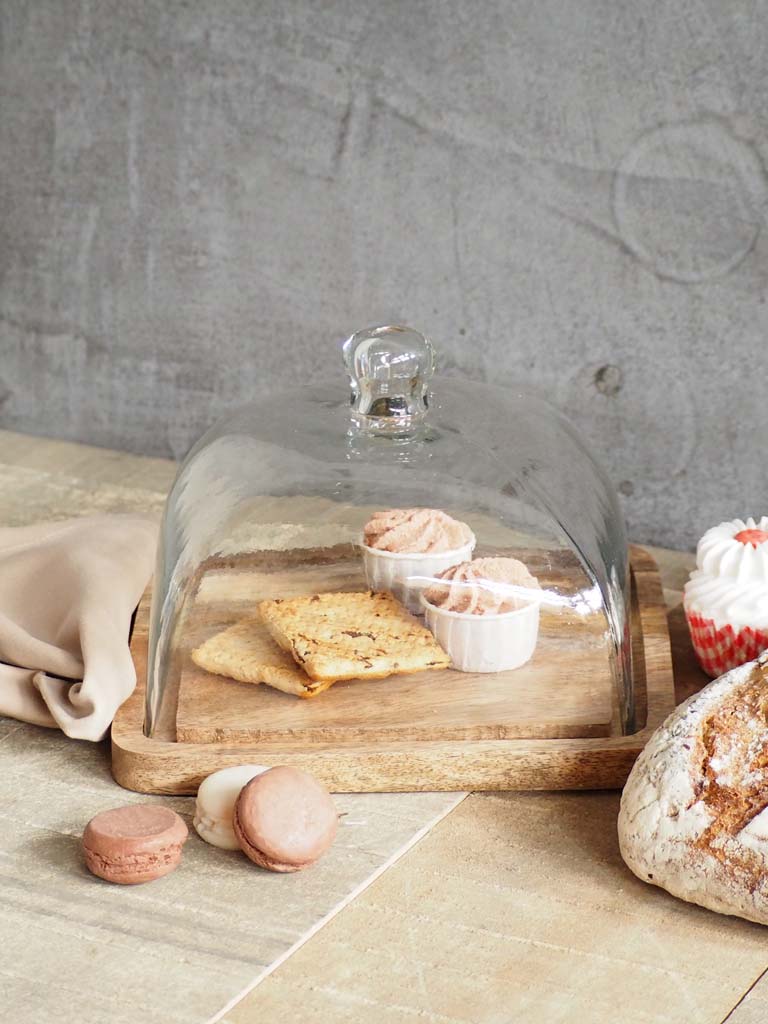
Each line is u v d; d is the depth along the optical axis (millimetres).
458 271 1229
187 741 809
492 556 824
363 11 1187
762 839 659
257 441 877
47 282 1411
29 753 845
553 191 1169
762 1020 611
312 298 1297
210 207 1309
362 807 783
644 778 707
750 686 740
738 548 894
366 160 1229
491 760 791
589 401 1221
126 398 1417
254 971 641
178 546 854
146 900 697
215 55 1257
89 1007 616
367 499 837
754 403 1160
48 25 1320
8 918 681
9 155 1384
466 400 932
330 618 835
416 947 661
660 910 690
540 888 708
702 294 1146
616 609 842
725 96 1086
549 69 1137
